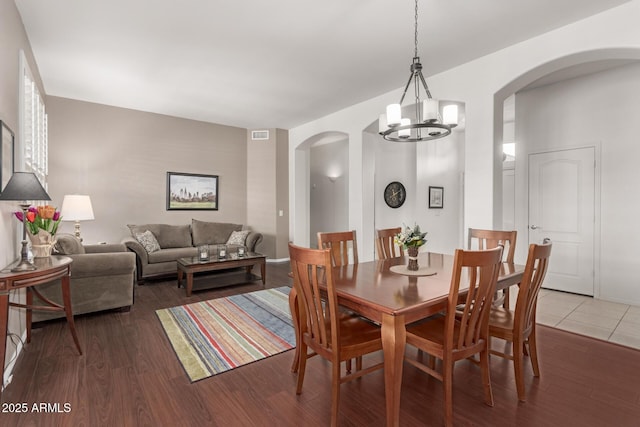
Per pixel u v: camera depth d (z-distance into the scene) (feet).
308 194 22.43
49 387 6.72
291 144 21.90
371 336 6.13
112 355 8.14
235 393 6.59
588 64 12.07
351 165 16.79
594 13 8.74
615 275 12.51
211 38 10.12
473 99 11.57
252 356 8.17
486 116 11.20
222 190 20.72
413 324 6.74
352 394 6.62
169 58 11.47
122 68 12.32
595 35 8.79
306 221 22.33
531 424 5.66
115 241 17.10
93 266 10.55
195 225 18.76
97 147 16.55
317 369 7.65
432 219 19.93
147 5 8.45
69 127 15.80
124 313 11.21
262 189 21.58
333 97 15.49
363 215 16.30
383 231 10.18
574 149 13.43
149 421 5.70
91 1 8.27
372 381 7.14
